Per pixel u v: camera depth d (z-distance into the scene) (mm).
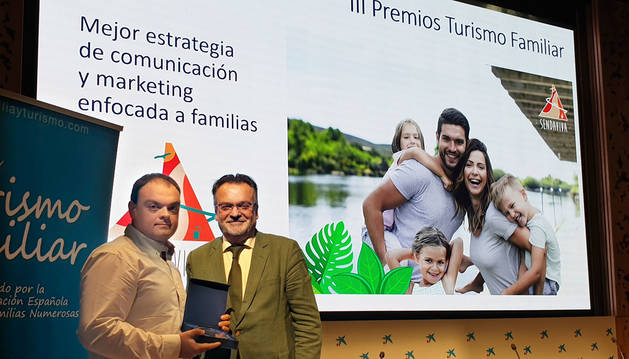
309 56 3883
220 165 3516
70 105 3193
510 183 4500
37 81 3129
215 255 3328
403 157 4098
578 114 4965
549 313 4512
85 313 2699
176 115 3439
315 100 3857
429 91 4273
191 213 3363
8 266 2459
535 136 4680
